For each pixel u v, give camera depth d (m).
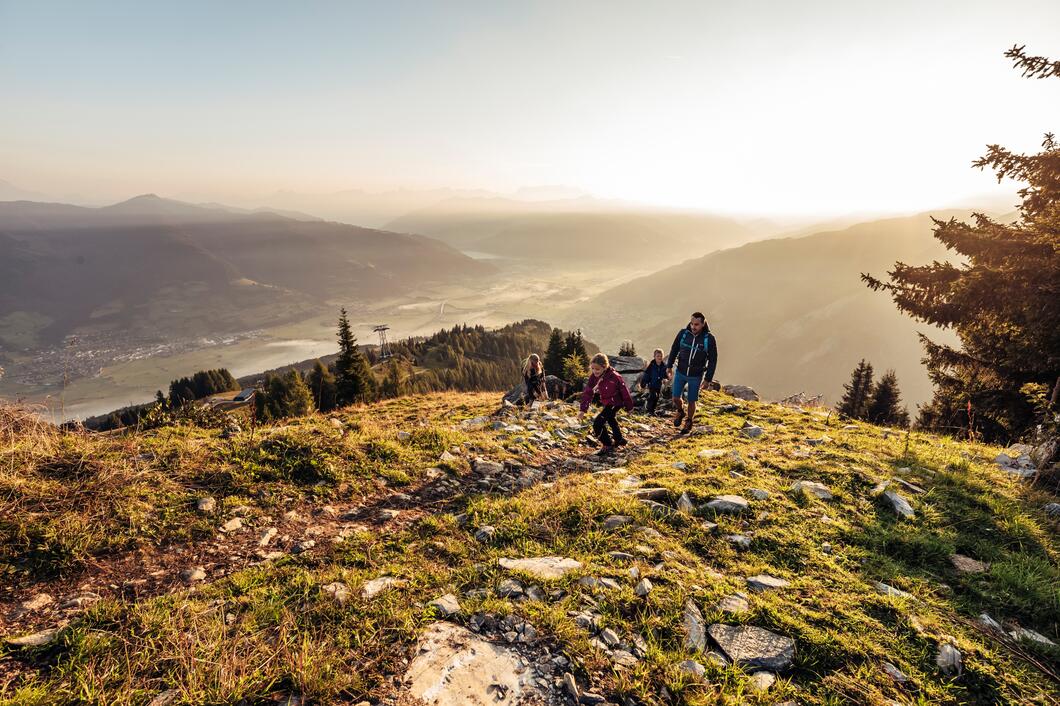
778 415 14.48
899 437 10.54
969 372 14.84
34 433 6.04
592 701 3.01
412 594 4.14
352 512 6.24
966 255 13.83
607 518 5.74
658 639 3.62
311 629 3.63
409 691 3.03
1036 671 3.56
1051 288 10.52
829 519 5.89
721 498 6.25
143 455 6.42
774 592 4.32
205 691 2.97
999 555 5.30
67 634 3.49
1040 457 7.95
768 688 3.22
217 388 131.38
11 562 4.21
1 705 2.83
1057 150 12.60
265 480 6.55
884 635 3.81
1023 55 11.28
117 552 4.65
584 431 12.06
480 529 5.62
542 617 3.76
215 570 4.62
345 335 50.12
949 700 3.23
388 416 15.16
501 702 2.97
